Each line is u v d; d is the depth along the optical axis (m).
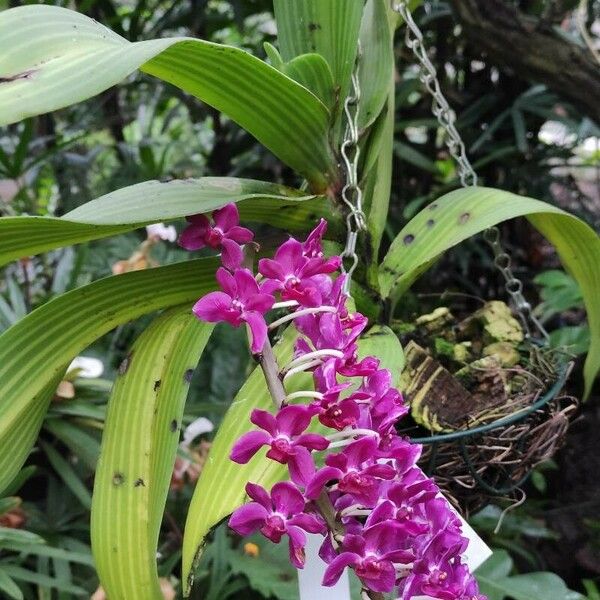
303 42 0.51
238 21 1.03
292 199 0.47
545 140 1.13
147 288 0.46
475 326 0.58
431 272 1.06
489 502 0.55
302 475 0.35
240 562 0.77
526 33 0.75
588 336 0.82
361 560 0.35
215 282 0.48
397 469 0.38
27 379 0.44
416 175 1.09
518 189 1.07
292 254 0.38
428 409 0.50
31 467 0.72
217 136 1.15
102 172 1.25
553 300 0.89
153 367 0.46
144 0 1.06
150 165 1.20
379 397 0.38
